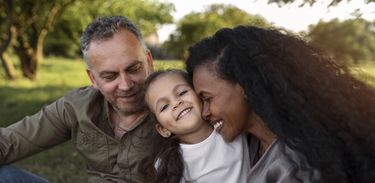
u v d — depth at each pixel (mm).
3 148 3119
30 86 15969
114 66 2867
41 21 18094
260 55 2232
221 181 2699
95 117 3068
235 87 2311
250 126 2430
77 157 6707
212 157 2691
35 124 3154
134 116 3000
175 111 2672
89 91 3113
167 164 2734
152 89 2730
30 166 6363
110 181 3104
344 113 2178
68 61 31328
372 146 2143
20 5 16344
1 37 18156
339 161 2088
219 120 2482
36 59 19172
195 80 2408
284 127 2148
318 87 2203
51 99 12180
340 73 2297
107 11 18719
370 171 2092
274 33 2326
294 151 2178
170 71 2750
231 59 2275
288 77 2205
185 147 2719
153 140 2871
